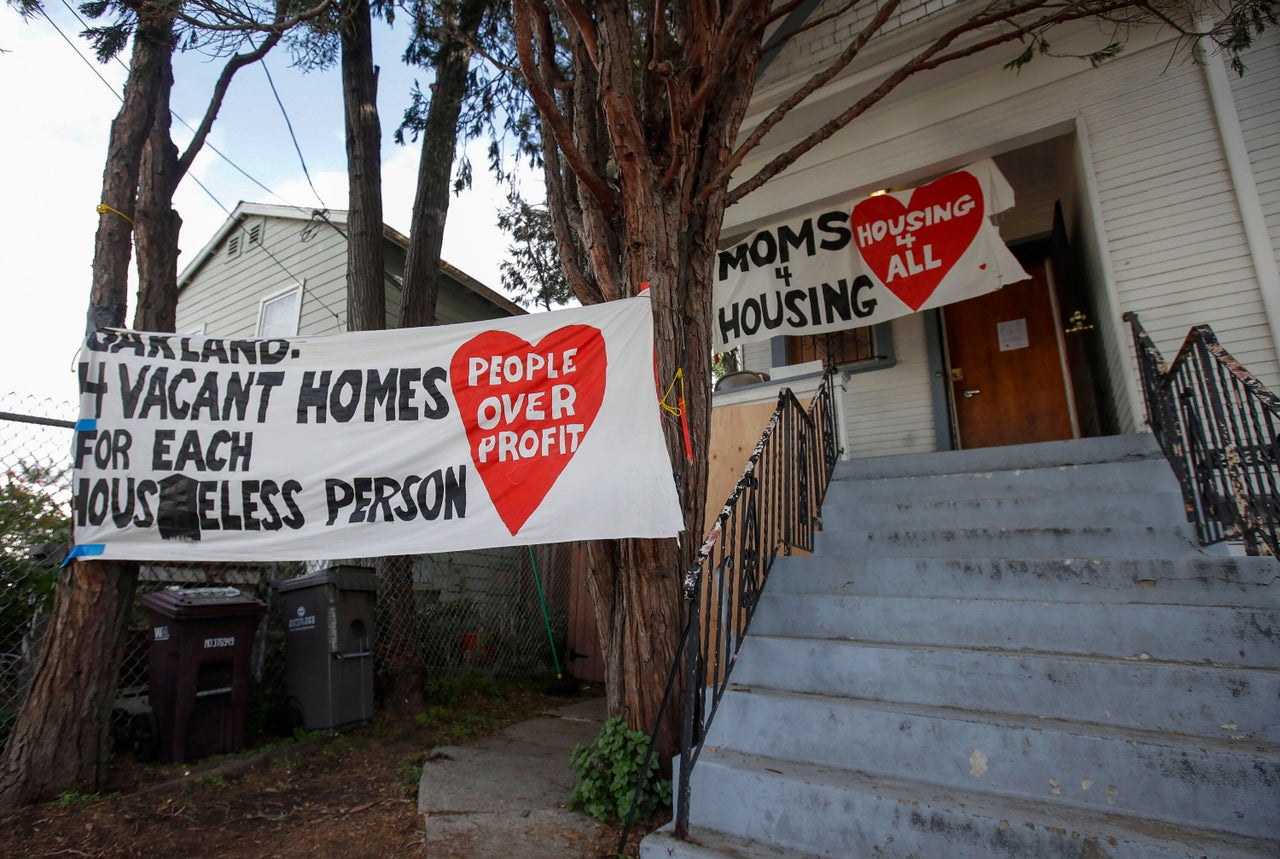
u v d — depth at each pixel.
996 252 5.75
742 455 6.08
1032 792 2.65
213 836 3.38
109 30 4.43
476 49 5.80
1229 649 2.89
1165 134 5.24
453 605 7.34
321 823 3.55
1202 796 2.39
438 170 7.58
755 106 6.71
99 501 3.85
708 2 4.13
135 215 4.45
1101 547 3.89
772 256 6.69
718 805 2.98
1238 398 3.38
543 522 3.53
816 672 3.41
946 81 6.16
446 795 3.79
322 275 10.90
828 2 6.44
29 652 4.38
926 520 4.66
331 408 3.94
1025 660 2.99
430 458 3.78
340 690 4.95
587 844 3.14
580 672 7.79
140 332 4.05
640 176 3.87
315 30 6.60
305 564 6.11
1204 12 5.15
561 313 3.81
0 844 3.19
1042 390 7.16
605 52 3.84
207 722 4.34
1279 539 3.18
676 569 3.69
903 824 2.59
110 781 3.92
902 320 7.60
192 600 4.37
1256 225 4.80
